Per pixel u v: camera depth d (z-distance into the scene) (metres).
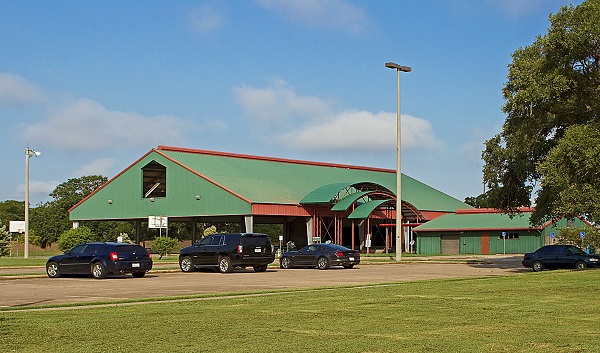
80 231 63.31
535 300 16.91
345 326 12.52
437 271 34.66
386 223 79.38
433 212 82.50
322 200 67.38
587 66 31.39
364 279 27.86
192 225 73.38
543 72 31.73
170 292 21.47
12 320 13.57
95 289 23.03
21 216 118.56
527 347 10.22
